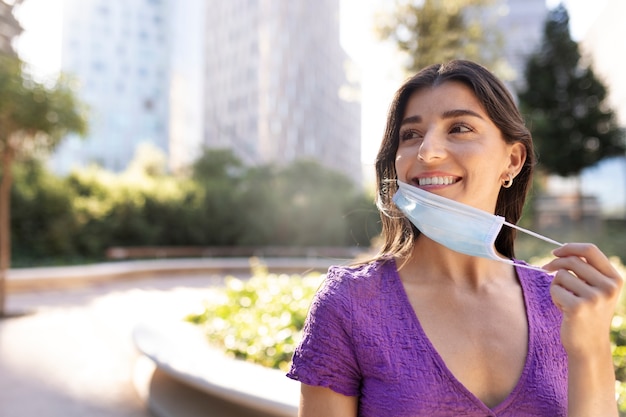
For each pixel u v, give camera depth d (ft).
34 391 15.42
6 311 27.63
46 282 36.99
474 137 3.69
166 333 15.71
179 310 20.34
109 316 27.22
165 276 47.37
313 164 91.15
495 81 3.83
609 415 3.27
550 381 3.48
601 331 3.29
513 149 4.02
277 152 223.51
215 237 62.03
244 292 20.63
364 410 3.39
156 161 93.76
